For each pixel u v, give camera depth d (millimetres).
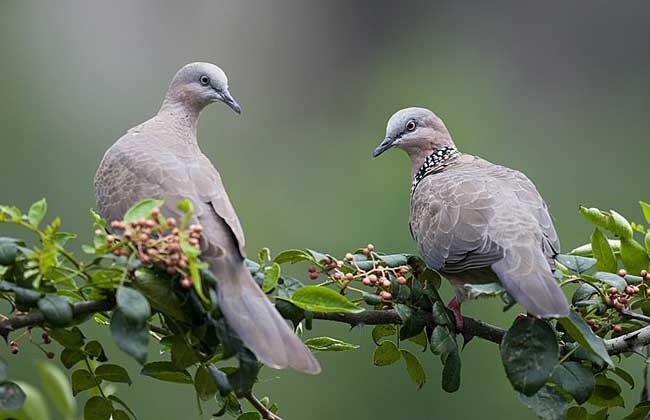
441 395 13742
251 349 6473
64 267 6340
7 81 19516
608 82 23812
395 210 17141
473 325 8133
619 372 7680
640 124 22875
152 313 6789
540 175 19766
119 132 19266
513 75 23656
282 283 7047
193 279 6211
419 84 21938
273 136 20719
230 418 13242
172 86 9867
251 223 17453
